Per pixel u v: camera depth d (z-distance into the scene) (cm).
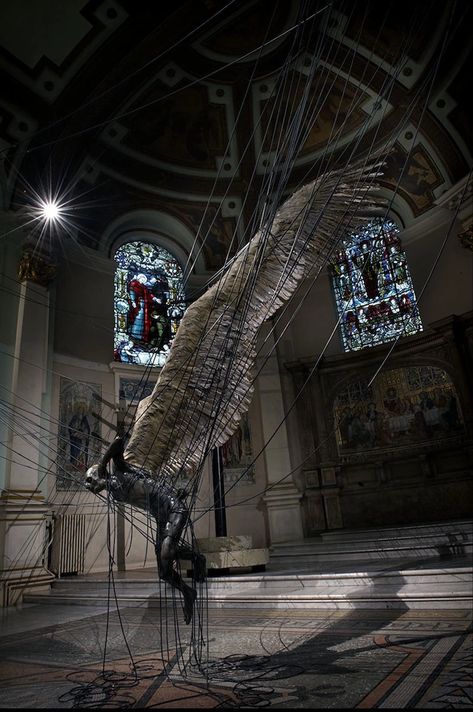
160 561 238
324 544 995
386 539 898
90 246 1310
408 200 1346
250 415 1327
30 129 1111
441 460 1159
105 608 688
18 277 1073
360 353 1289
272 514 1221
